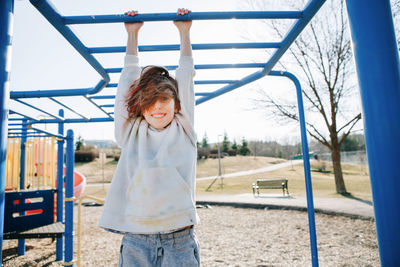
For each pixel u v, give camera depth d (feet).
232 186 53.36
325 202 25.93
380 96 2.52
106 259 12.41
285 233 16.46
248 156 151.23
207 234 16.89
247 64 6.41
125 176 3.92
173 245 3.64
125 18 4.12
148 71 4.41
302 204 25.98
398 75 2.56
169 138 4.01
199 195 40.19
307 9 4.14
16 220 10.75
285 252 12.80
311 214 6.77
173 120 4.24
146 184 3.65
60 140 12.28
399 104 2.51
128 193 3.76
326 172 73.97
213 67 6.46
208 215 24.03
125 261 3.64
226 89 8.05
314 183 46.60
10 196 10.77
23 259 12.38
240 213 24.49
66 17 4.04
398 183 2.42
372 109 2.54
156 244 3.61
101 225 3.68
